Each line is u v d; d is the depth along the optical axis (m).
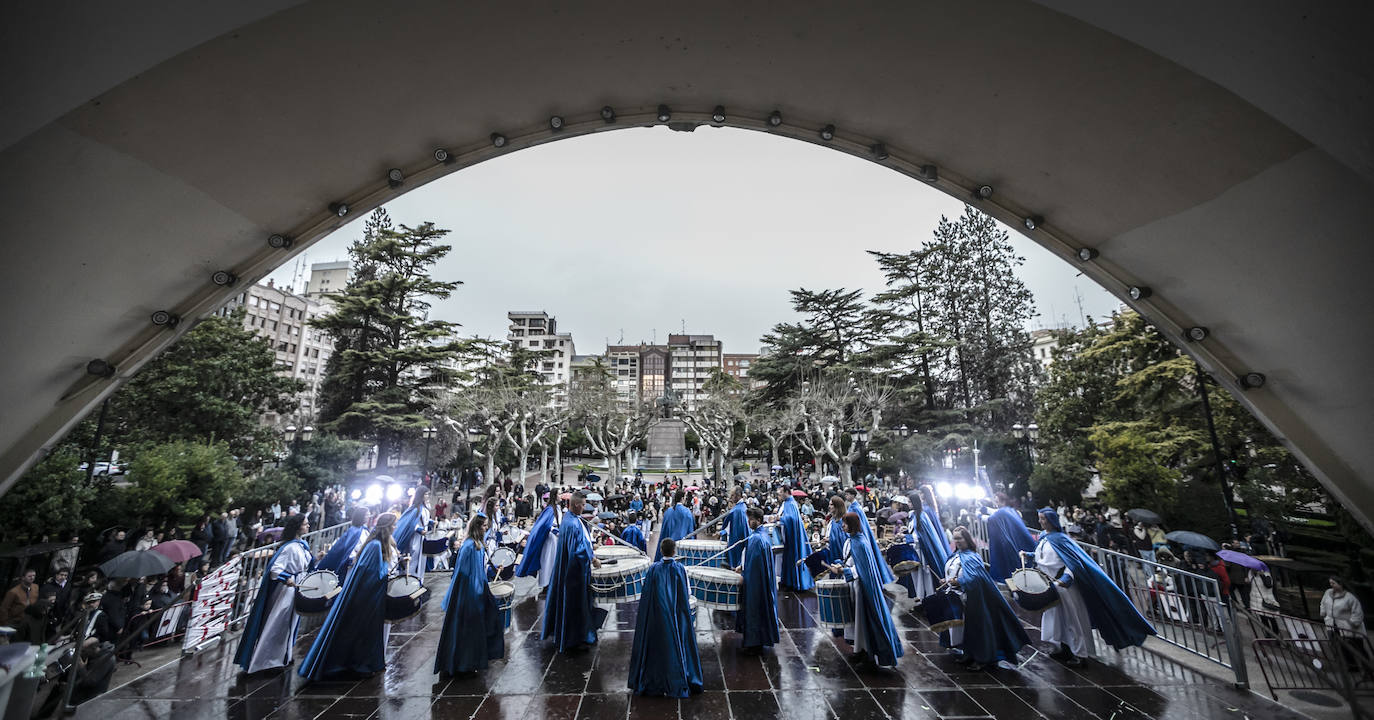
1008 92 3.56
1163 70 2.95
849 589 6.84
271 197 3.94
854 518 6.69
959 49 3.38
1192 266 3.86
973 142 4.10
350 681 5.96
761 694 5.69
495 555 7.85
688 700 5.54
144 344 3.90
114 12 2.20
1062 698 5.63
